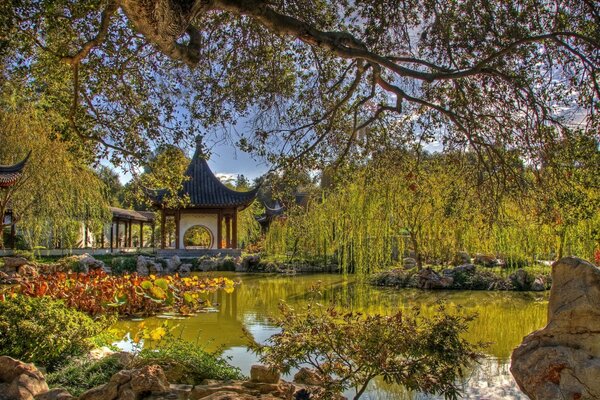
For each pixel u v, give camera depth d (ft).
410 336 14.92
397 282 69.15
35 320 23.35
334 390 15.66
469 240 63.52
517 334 35.99
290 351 15.69
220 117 24.84
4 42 17.78
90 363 21.30
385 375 14.94
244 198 106.52
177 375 19.26
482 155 23.27
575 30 19.42
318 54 25.53
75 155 25.71
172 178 27.27
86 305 39.65
